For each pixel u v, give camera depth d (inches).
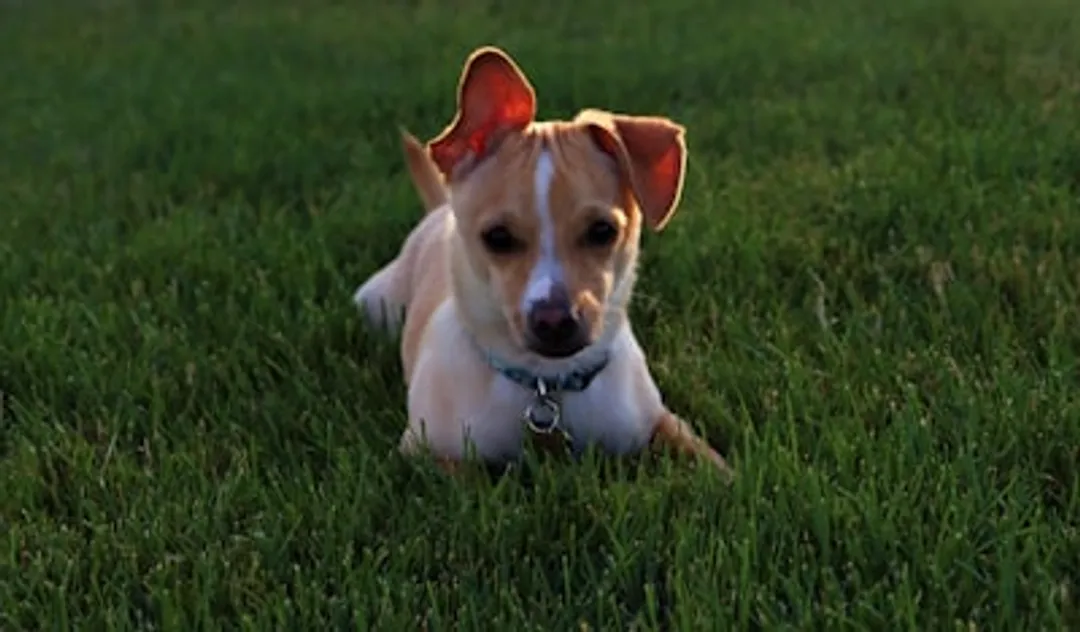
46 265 63.4
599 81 86.5
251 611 43.4
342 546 45.0
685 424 50.9
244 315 58.6
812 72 86.8
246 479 48.1
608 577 43.3
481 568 44.2
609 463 48.5
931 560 42.9
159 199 71.9
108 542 45.9
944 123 74.2
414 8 119.5
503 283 47.3
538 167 47.3
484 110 48.5
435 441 50.2
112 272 62.5
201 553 44.9
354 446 49.8
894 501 44.6
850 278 58.9
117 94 94.3
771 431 48.1
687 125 77.4
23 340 57.3
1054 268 57.5
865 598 41.8
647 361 54.9
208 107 88.2
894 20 100.7
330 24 114.3
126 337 57.6
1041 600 41.6
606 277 47.6
